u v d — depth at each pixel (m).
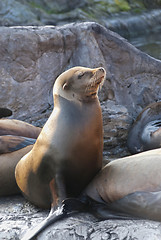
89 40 18.95
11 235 9.21
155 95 19.48
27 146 12.33
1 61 17.56
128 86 19.34
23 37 17.77
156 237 8.02
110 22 44.19
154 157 9.37
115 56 19.23
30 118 17.88
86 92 9.76
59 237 8.64
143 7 47.41
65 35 18.73
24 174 10.52
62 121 9.73
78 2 46.69
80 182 10.09
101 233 8.50
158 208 8.55
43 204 10.34
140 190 9.05
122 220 8.95
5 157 11.87
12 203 11.16
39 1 46.00
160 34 41.59
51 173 9.73
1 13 43.00
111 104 18.81
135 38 40.34
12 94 17.80
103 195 9.81
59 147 9.57
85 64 18.94
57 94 10.15
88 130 9.64
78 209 9.52
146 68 19.48
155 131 14.79
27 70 17.94
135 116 18.88
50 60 18.52
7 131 14.26
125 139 16.64
